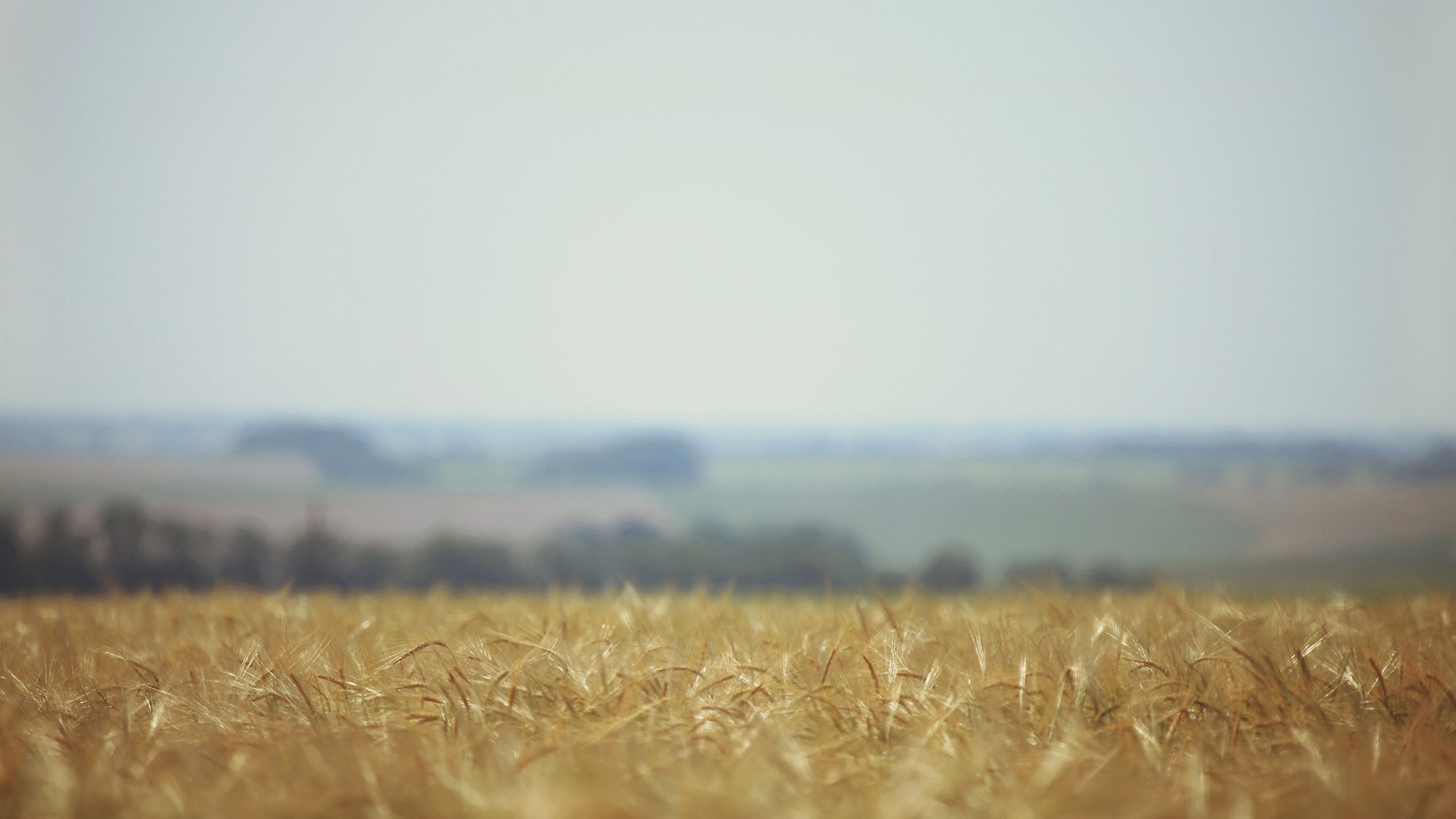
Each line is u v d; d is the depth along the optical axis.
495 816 2.15
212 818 2.20
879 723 2.91
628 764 2.49
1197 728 2.89
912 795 2.18
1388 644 3.63
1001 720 2.88
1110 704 3.02
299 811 2.22
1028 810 2.11
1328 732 2.80
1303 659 3.20
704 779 2.39
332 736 2.77
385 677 3.45
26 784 2.41
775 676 3.27
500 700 3.15
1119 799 2.22
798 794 2.34
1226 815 2.24
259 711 3.16
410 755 2.54
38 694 3.34
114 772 2.46
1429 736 2.67
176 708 3.17
